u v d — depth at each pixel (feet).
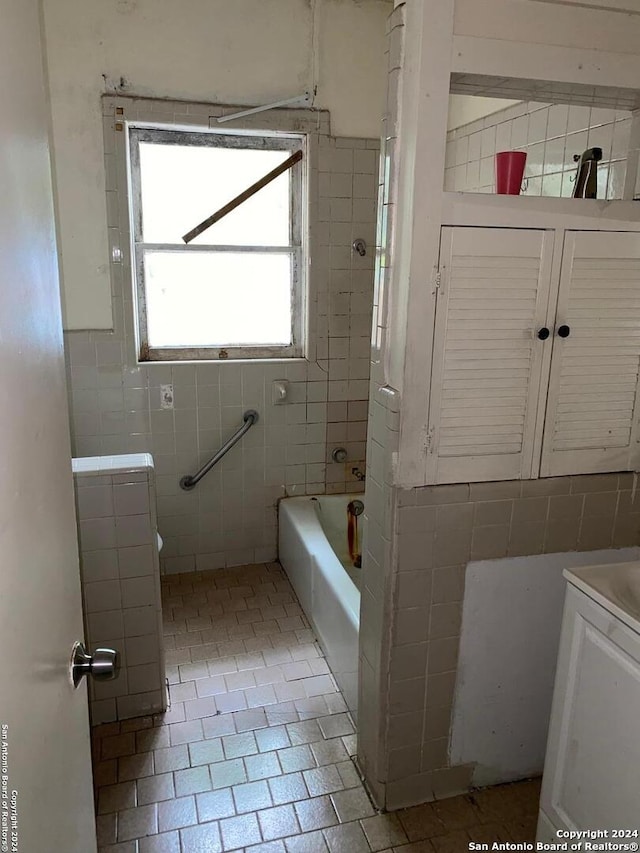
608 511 5.78
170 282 9.68
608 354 5.45
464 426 5.27
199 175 9.45
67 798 2.88
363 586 6.01
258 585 9.95
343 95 9.39
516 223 4.99
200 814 5.79
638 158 5.60
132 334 9.33
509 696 5.96
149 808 5.84
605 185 6.32
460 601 5.58
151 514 6.52
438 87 4.66
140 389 9.52
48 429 2.67
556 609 5.86
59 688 2.77
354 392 10.44
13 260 2.21
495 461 5.41
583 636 4.62
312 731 6.82
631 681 4.15
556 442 5.53
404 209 4.91
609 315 5.37
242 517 10.44
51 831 2.59
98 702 6.83
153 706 7.01
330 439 10.54
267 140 9.55
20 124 2.31
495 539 5.53
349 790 6.08
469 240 4.92
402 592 5.41
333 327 10.11
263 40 8.97
